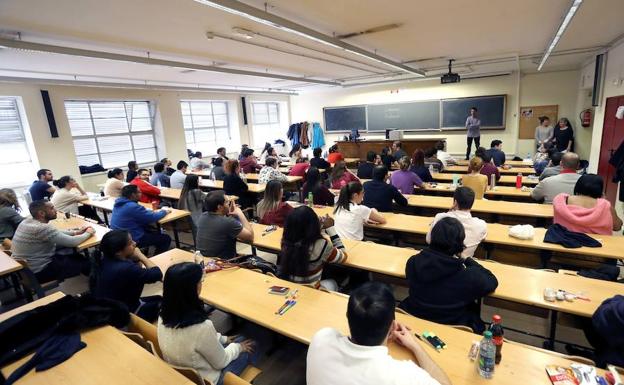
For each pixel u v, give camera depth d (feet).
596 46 20.49
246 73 23.63
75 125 24.59
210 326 4.98
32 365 4.91
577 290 6.12
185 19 12.41
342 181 16.08
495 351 4.35
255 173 24.98
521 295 6.01
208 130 35.42
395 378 3.09
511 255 9.21
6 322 5.28
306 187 13.99
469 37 17.39
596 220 8.27
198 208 13.46
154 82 26.61
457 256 5.81
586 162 25.13
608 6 12.95
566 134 25.46
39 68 18.24
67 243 10.15
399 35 16.52
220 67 21.66
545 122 27.37
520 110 31.78
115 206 12.35
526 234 8.64
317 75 29.86
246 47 17.33
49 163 22.17
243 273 7.59
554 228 8.58
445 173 19.97
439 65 26.63
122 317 6.12
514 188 14.92
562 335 8.16
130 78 23.90
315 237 7.03
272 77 26.37
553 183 11.55
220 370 5.29
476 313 6.21
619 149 15.92
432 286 5.64
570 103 30.01
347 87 38.83
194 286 4.93
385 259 7.93
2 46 12.05
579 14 13.97
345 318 5.73
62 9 10.53
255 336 8.62
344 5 12.01
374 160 19.49
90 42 14.53
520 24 15.14
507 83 31.76
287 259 7.09
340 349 3.43
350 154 34.96
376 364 3.21
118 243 6.86
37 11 10.56
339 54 20.10
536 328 8.49
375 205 12.16
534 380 4.18
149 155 29.60
